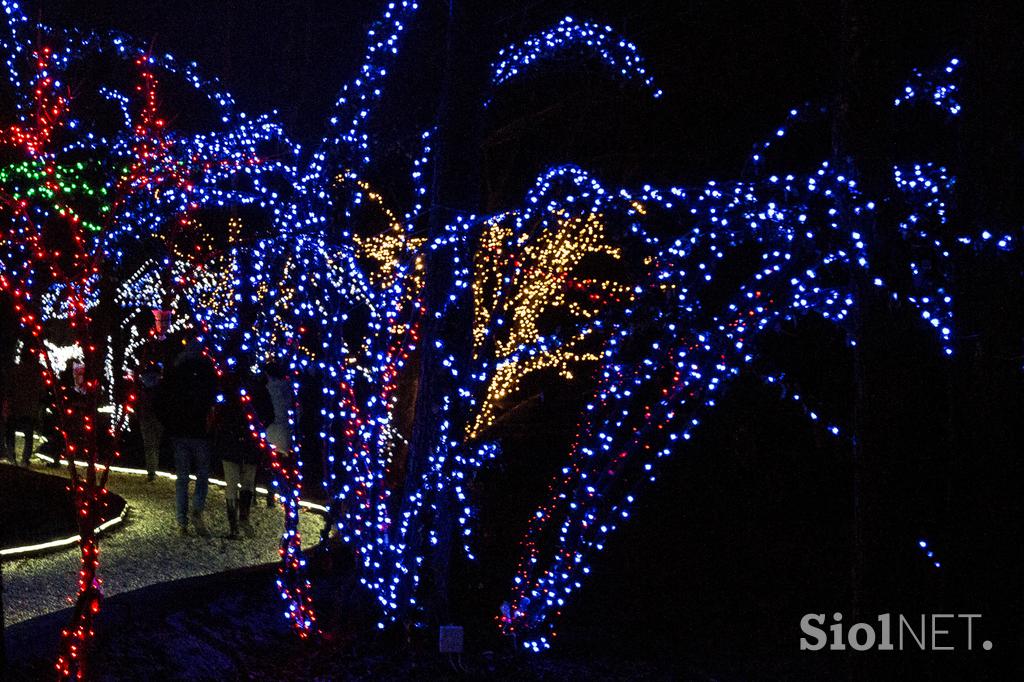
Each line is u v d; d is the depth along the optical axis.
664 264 10.80
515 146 13.70
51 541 9.82
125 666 6.14
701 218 9.82
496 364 12.00
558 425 14.16
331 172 8.78
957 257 4.98
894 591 4.89
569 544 9.09
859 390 5.07
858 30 5.05
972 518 4.79
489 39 8.10
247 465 11.39
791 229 8.49
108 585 8.41
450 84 8.03
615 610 9.05
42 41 10.35
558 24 11.68
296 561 7.84
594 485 8.92
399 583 7.68
